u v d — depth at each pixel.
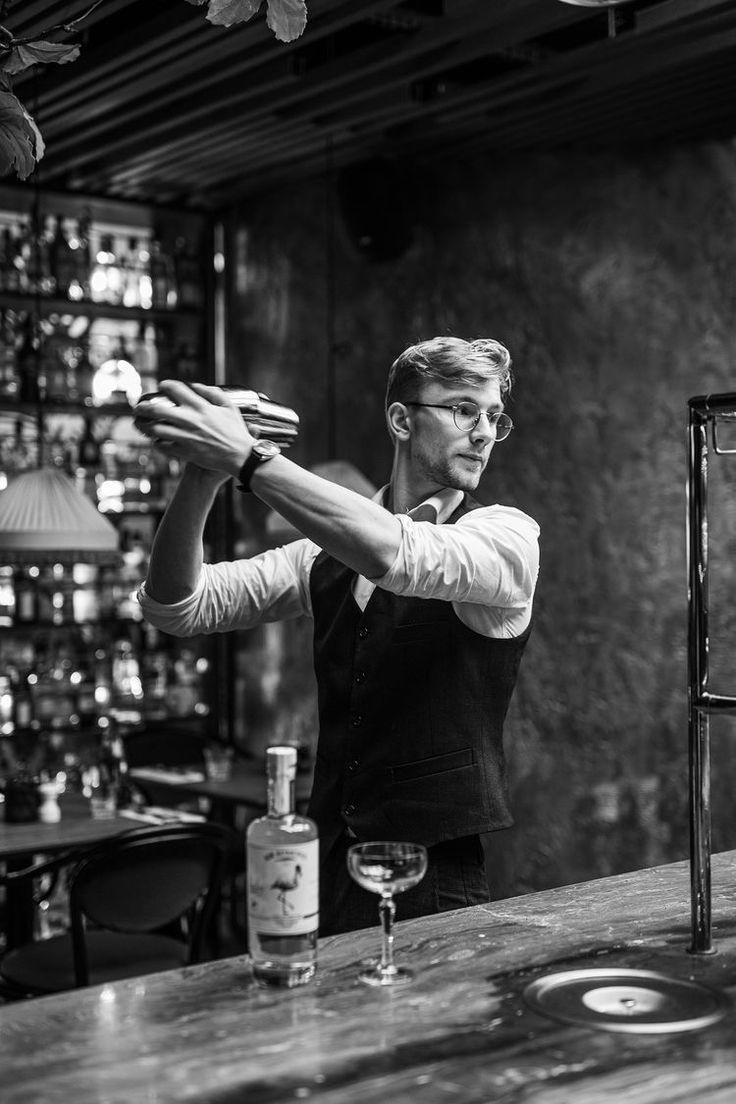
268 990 1.30
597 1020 1.21
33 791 4.00
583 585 4.73
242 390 1.53
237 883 5.23
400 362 1.93
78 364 5.65
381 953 1.43
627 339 4.62
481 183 5.01
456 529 1.68
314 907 1.33
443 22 3.86
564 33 4.24
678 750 4.47
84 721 5.54
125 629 5.79
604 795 4.66
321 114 4.74
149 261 5.95
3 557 4.23
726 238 4.37
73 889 3.15
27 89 4.48
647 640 4.56
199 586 1.90
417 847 1.36
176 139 4.95
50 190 5.51
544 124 4.56
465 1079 1.07
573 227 4.76
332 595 1.98
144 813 4.15
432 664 1.89
